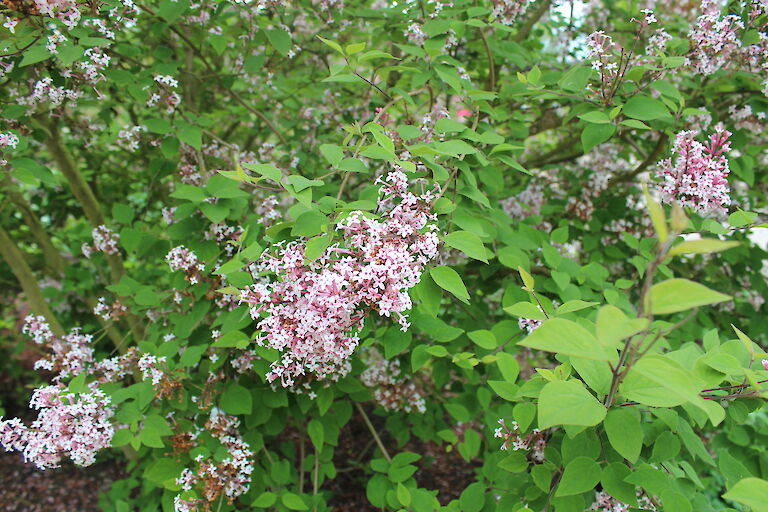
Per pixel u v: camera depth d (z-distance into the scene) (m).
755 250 3.35
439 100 3.29
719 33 2.42
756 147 3.01
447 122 2.06
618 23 3.63
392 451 4.50
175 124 2.60
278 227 1.76
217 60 3.87
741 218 1.85
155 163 3.12
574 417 1.21
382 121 2.36
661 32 2.56
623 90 2.34
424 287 1.65
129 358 2.50
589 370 1.42
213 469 2.19
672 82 3.09
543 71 3.37
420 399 2.93
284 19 2.94
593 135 2.20
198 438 2.38
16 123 2.61
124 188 4.26
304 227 1.66
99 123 3.51
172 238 2.36
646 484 1.42
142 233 2.72
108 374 2.53
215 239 2.39
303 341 1.62
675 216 0.90
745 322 3.48
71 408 2.03
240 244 1.98
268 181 2.12
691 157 1.99
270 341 1.64
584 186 3.48
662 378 1.10
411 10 2.88
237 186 2.24
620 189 3.62
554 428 1.81
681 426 1.69
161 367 2.27
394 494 2.34
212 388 2.40
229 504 2.32
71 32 2.22
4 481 4.37
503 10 2.85
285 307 1.63
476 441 2.46
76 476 4.48
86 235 3.50
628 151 3.87
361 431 4.74
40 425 2.05
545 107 3.46
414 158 2.18
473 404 2.91
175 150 2.61
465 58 3.56
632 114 2.19
